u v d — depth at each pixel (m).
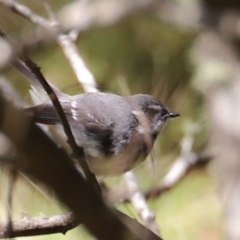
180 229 10.53
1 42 4.39
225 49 12.90
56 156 3.17
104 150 7.78
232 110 12.43
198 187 12.45
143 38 13.70
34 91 7.00
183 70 13.36
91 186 3.49
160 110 8.89
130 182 7.41
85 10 8.51
